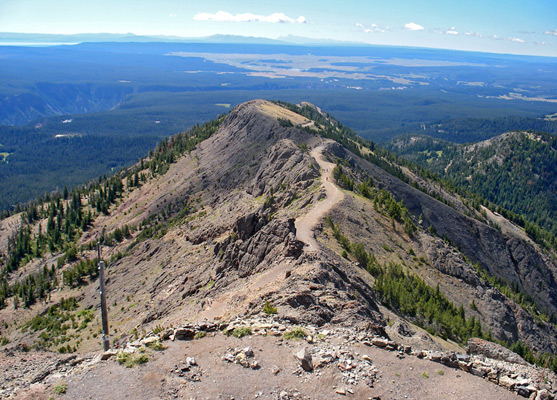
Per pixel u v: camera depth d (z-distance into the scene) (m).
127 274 125.06
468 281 100.38
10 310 129.50
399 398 28.42
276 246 72.88
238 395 28.11
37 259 192.38
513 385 30.20
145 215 197.75
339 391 28.50
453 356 33.50
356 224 101.06
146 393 28.20
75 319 107.38
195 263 100.88
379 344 35.16
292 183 134.25
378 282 73.81
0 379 31.02
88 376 30.28
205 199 187.12
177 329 36.06
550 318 125.00
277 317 40.84
